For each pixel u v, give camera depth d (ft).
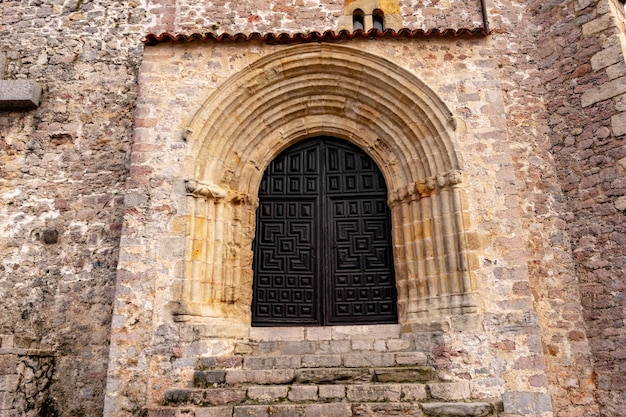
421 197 26.40
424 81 26.73
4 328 26.50
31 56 31.32
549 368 25.68
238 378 21.16
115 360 22.33
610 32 28.02
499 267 23.81
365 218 28.27
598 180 26.89
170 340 22.56
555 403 25.16
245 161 27.89
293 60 27.40
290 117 28.71
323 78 27.94
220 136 26.81
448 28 29.30
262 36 27.14
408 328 24.66
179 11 32.09
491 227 24.44
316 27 31.60
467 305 23.12
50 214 28.32
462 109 26.32
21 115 30.01
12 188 28.73
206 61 27.02
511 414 21.45
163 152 25.39
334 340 25.48
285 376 21.17
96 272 27.35
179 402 20.16
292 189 28.78
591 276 26.21
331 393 19.95
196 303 23.72
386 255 27.58
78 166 29.14
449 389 20.63
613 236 25.77
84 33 31.81
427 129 26.68
